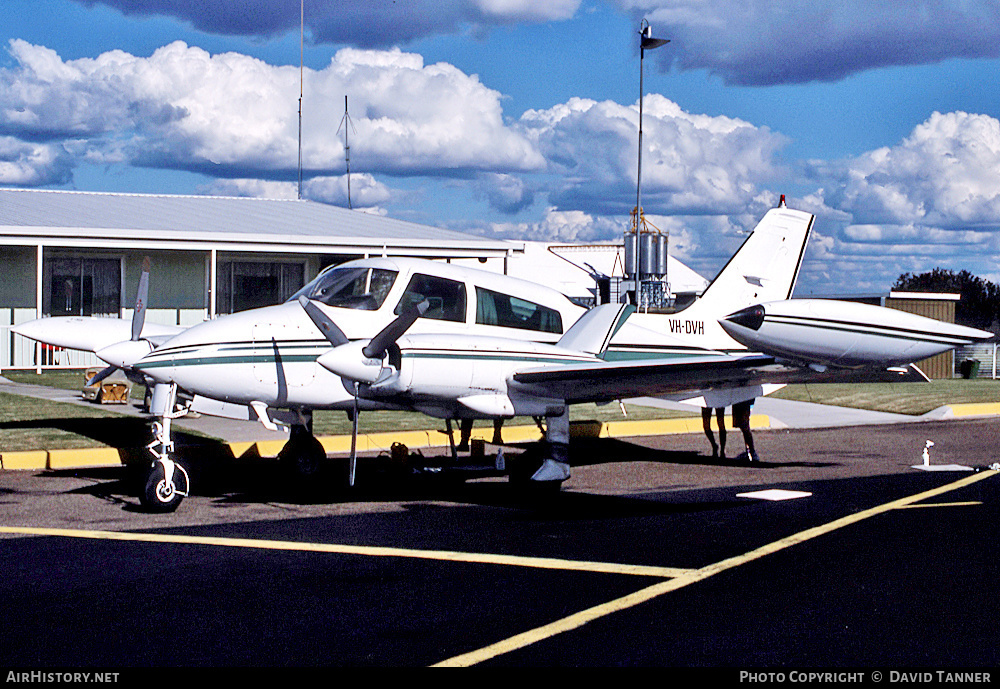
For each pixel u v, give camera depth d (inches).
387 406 404.5
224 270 1053.8
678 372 378.3
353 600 244.1
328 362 353.1
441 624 224.8
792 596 249.9
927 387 1009.5
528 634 217.9
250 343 383.6
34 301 965.2
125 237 911.0
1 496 382.0
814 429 669.9
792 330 446.0
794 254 539.5
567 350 396.8
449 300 416.5
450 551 299.0
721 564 283.3
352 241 1013.2
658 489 420.5
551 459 391.9
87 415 605.9
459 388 372.2
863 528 335.3
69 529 324.2
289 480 436.8
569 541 313.9
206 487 416.2
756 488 422.9
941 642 213.8
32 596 244.7
